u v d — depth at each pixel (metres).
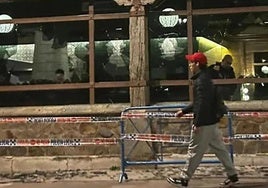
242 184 7.08
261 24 9.45
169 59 9.50
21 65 9.88
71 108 9.32
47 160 9.14
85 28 9.74
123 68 9.58
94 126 9.22
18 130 9.37
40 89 9.65
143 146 8.88
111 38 9.63
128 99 9.46
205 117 6.48
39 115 9.33
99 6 9.62
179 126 8.96
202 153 6.63
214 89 6.62
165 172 8.41
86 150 9.23
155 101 9.41
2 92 9.76
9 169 9.14
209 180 7.50
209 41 9.49
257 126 8.96
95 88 9.52
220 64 9.45
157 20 9.56
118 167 8.96
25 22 9.79
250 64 9.45
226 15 9.48
